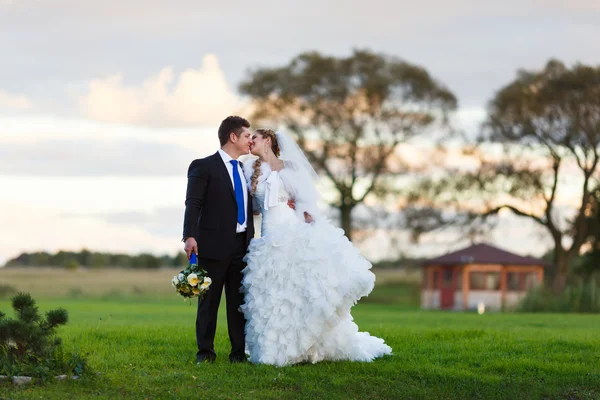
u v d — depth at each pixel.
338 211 52.53
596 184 46.34
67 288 52.72
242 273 8.63
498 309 45.88
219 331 12.49
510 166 46.78
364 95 51.47
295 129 52.53
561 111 45.88
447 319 21.58
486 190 46.91
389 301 55.03
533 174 46.50
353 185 52.16
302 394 7.52
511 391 7.98
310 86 51.34
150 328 12.66
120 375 7.89
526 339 11.73
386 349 9.64
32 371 7.45
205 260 8.43
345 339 8.92
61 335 11.20
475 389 7.96
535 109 45.94
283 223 8.70
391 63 52.31
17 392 7.01
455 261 48.75
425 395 7.72
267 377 7.88
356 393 7.69
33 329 7.63
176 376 7.88
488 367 9.02
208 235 8.41
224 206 8.44
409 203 49.59
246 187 8.66
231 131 8.60
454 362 9.36
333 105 51.66
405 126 51.12
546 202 47.31
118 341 10.80
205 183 8.45
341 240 8.67
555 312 35.44
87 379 7.55
